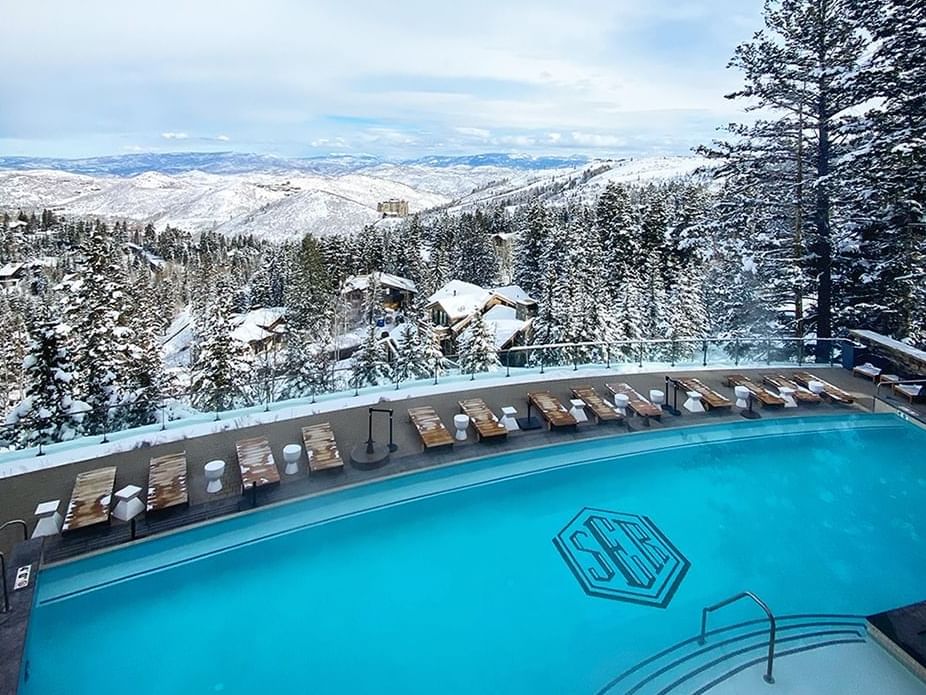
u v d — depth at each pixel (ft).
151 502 30.66
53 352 68.54
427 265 232.94
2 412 103.24
